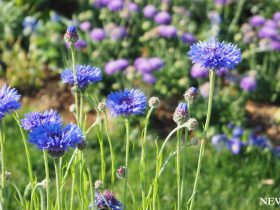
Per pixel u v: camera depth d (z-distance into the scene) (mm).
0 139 2775
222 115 6441
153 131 6219
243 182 5484
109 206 2926
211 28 7512
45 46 7508
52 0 8430
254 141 5988
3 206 2826
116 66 6605
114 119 6195
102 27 8047
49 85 7039
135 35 7688
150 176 5312
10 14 7879
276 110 6922
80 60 7184
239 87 7016
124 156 5699
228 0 7590
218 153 5805
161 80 6852
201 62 2850
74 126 2643
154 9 7355
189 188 5270
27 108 6461
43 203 2898
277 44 6988
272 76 7199
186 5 8055
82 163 3037
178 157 2959
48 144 2529
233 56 2883
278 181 5547
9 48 7684
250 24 7543
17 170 5297
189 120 2812
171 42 7348
